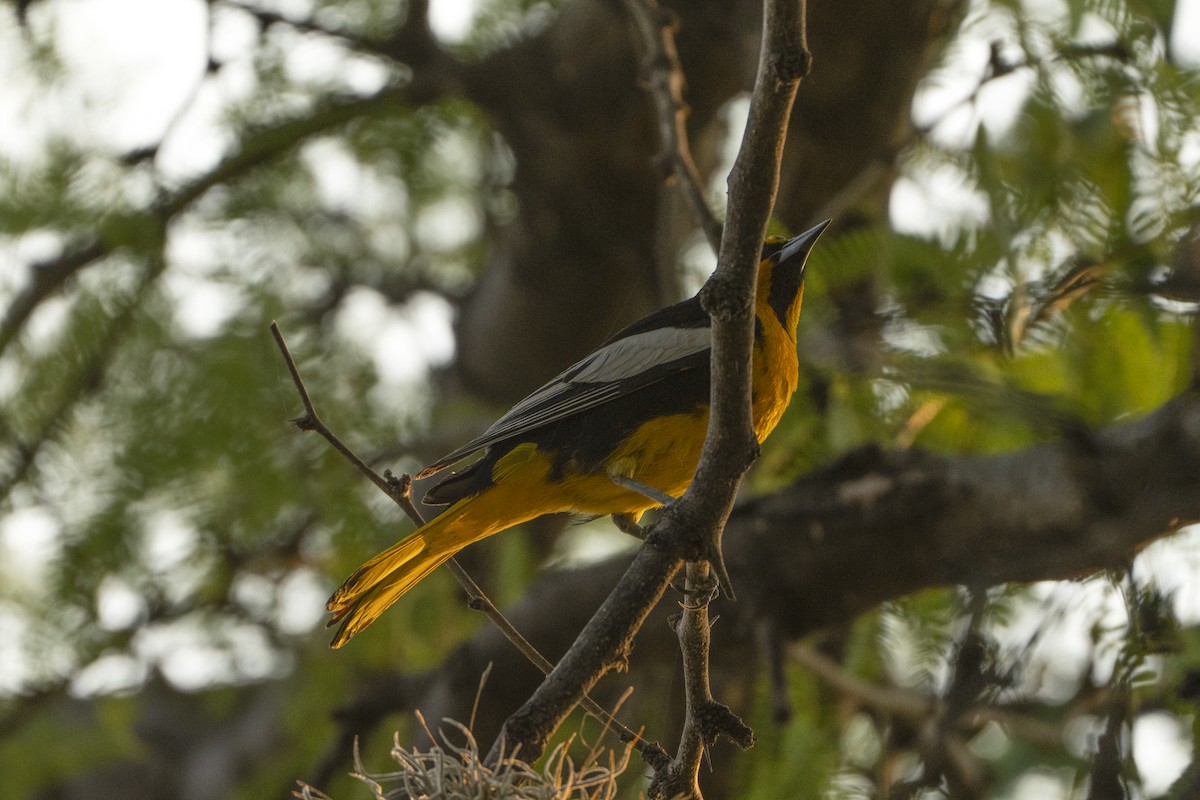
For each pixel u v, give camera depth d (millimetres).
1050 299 8828
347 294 14039
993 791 10828
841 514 9688
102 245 11711
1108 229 8828
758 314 9438
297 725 13781
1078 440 8414
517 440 9625
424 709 12281
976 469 9109
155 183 11742
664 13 10812
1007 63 9227
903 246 9555
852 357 9719
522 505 9523
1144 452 8086
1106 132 8883
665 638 11383
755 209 5988
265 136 12273
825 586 9961
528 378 16578
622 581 6648
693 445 9367
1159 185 8766
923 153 10398
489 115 14180
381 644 12461
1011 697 7938
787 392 9453
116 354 11602
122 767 19219
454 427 12672
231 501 11227
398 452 12086
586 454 9359
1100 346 9172
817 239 10062
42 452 11695
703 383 9312
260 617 13836
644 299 16031
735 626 10398
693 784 6754
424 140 13484
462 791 6234
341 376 12422
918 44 12445
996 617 8570
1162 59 8727
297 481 11164
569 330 16188
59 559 10953
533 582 12703
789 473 10656
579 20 13867
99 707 13211
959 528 9086
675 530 6473
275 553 12578
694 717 6641
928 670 9797
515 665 11844
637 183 15047
